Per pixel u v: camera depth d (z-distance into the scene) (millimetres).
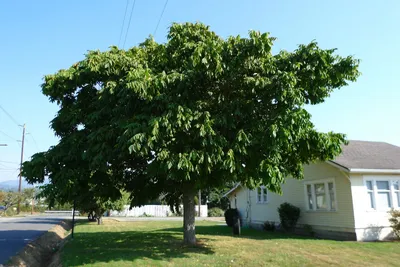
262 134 9578
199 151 9156
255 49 9547
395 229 15367
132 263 9945
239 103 10055
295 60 10203
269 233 19438
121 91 9680
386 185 16531
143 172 12359
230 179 10914
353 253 11758
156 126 8703
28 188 54344
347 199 15836
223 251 11938
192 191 13328
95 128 11023
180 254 11320
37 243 16156
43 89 11188
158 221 33344
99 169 10734
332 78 10695
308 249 12461
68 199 12398
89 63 10477
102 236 17828
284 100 9391
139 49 11828
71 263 10148
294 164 11820
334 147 10562
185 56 11039
